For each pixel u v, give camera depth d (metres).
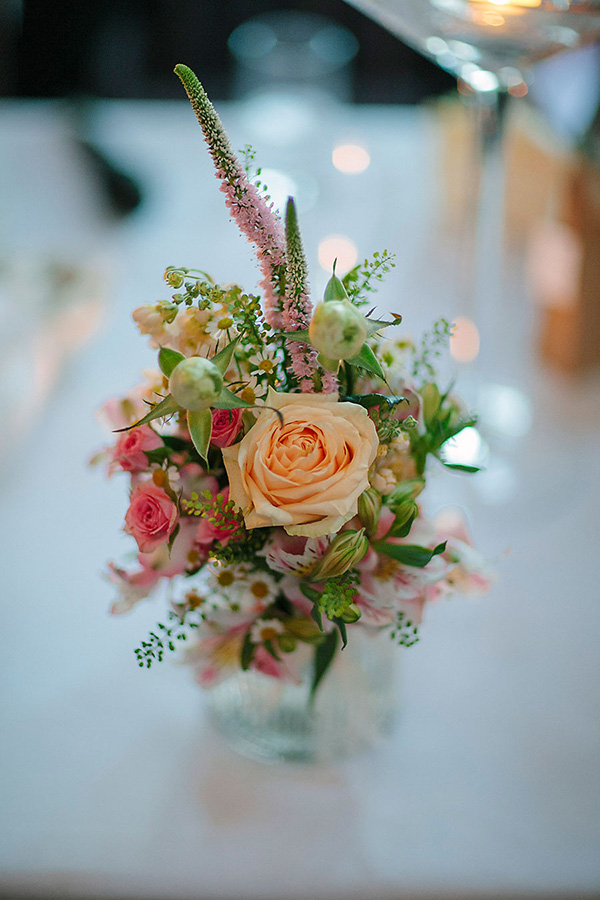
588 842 0.63
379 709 0.68
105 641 0.76
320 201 1.40
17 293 1.00
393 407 0.55
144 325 0.56
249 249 1.24
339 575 0.54
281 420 0.51
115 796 0.65
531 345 1.13
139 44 2.46
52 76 2.18
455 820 0.64
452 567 0.63
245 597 0.59
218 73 2.76
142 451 0.57
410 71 2.77
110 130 1.52
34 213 1.26
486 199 0.88
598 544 0.85
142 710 0.71
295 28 1.51
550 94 1.26
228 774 0.67
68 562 0.82
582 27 0.74
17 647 0.75
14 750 0.68
